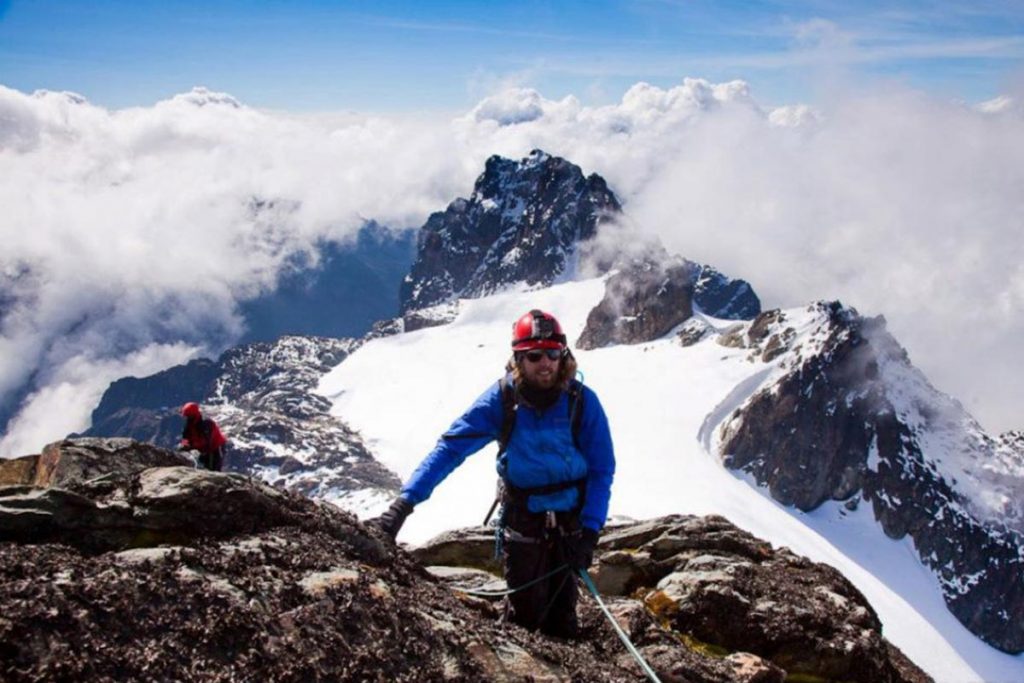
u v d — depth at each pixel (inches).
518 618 155.3
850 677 212.4
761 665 188.2
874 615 247.6
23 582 93.7
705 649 215.0
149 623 95.6
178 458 181.2
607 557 257.1
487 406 150.0
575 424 150.7
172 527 129.0
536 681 121.2
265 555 120.9
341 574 121.2
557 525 151.3
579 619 181.0
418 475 147.3
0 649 84.8
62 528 123.3
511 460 151.1
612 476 153.5
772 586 237.6
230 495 134.3
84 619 91.7
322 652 103.3
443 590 148.6
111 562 106.0
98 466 167.6
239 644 98.7
